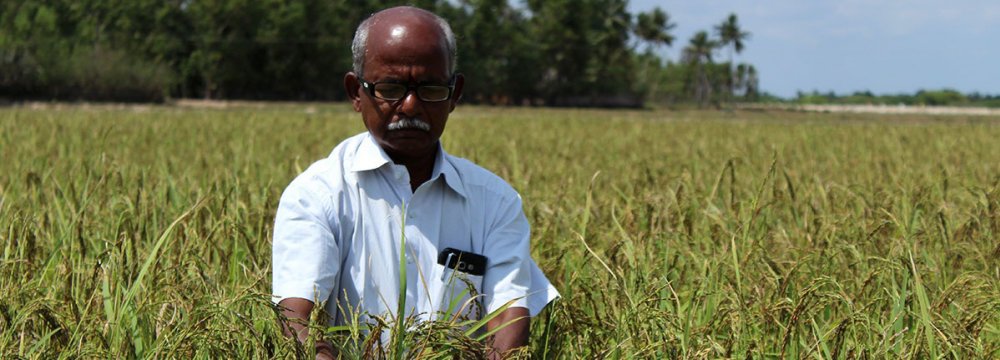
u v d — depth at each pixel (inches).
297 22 3560.5
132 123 837.2
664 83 5580.7
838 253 164.4
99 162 299.9
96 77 2362.2
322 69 3617.1
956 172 402.6
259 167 346.3
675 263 152.5
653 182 280.1
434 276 100.5
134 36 3376.0
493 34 4050.2
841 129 1061.8
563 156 490.3
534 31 4271.7
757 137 837.2
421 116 95.2
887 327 121.5
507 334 100.8
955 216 229.6
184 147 518.6
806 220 198.5
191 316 114.8
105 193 216.1
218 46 3459.6
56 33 3075.8
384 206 100.0
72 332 116.4
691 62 5388.8
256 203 213.5
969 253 176.9
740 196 273.1
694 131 988.6
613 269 140.9
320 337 91.0
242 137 603.2
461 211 103.3
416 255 100.0
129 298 114.3
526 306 103.8
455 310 101.7
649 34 4820.4
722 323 128.0
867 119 2704.2
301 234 97.7
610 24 4443.9
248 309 119.5
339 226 99.6
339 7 3651.6
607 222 209.8
